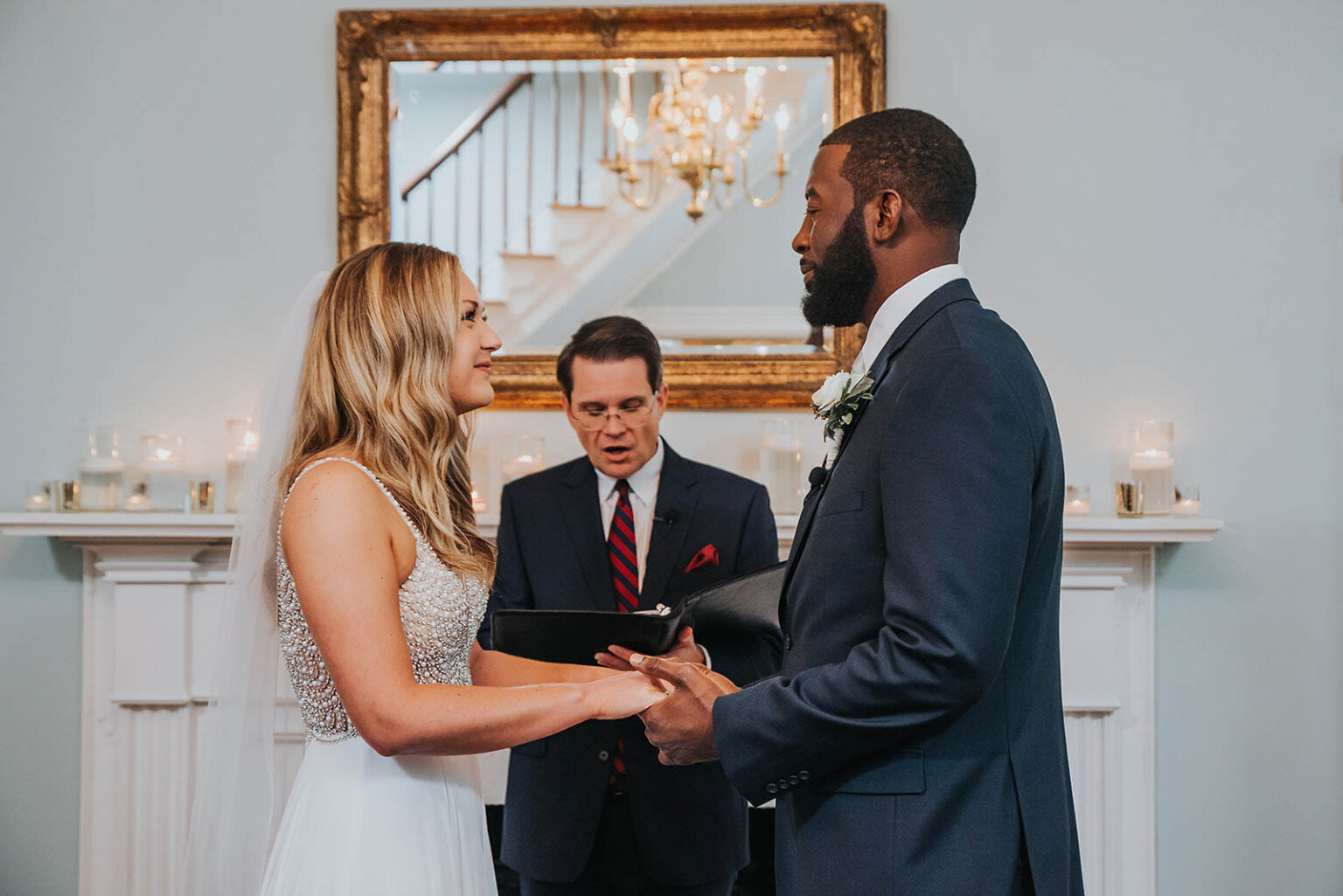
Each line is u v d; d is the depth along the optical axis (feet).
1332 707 9.61
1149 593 9.55
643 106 9.71
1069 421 9.75
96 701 9.57
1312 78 9.68
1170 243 9.73
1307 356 9.66
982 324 4.74
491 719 4.95
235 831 5.74
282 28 9.95
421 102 9.73
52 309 9.87
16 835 9.68
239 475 9.50
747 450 9.87
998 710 4.65
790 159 9.65
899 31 9.78
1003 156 9.77
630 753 6.86
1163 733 9.66
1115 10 9.77
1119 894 9.35
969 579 4.19
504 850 7.15
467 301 5.69
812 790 4.75
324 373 5.41
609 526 7.57
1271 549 9.66
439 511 5.37
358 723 4.85
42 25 9.91
